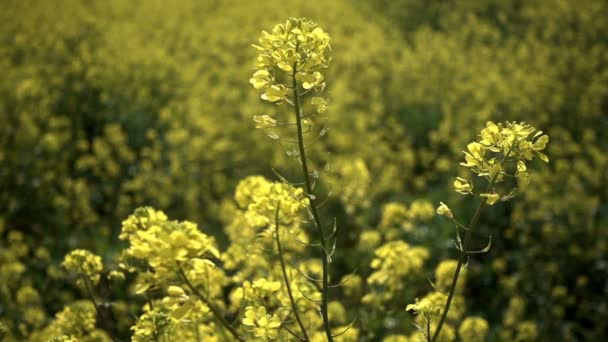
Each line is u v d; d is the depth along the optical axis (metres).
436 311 2.56
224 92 11.22
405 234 6.91
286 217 2.69
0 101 9.63
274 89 2.31
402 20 18.25
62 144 8.94
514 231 7.11
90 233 7.18
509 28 16.50
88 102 10.46
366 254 6.07
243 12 18.20
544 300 6.18
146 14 17.89
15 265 5.36
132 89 11.04
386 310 4.30
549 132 10.23
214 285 3.65
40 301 5.38
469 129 10.28
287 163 8.45
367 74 12.50
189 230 2.01
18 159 7.93
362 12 19.02
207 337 3.30
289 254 3.67
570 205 7.30
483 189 7.76
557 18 16.14
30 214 7.29
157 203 7.80
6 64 11.71
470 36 16.33
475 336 4.06
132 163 8.82
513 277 6.39
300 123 2.39
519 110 10.70
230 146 8.86
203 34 15.91
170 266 1.93
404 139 10.20
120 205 7.45
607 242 6.91
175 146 9.17
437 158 9.49
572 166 9.02
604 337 5.83
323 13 18.06
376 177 8.34
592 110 10.34
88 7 18.25
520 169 2.29
